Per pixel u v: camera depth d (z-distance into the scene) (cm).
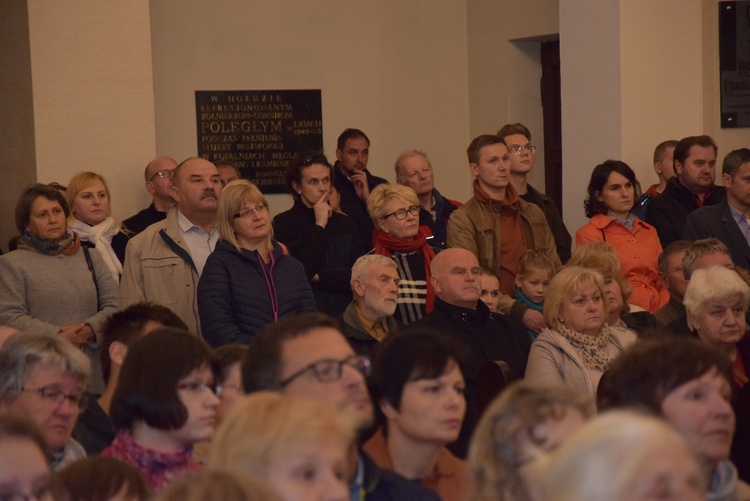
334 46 1024
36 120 826
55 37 830
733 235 730
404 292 654
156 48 962
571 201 901
